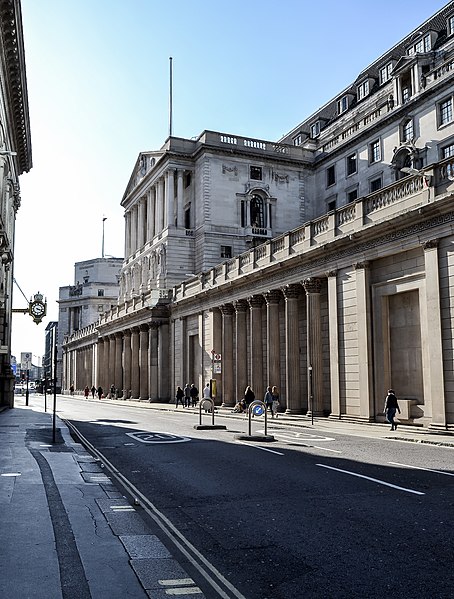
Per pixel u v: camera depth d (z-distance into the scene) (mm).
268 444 20500
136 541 8180
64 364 129125
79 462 16156
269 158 65875
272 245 39656
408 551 7742
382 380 29562
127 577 6633
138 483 13148
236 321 44250
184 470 14883
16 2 30703
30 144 51062
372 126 54781
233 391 45781
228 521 9523
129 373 72562
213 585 6520
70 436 23578
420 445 20562
